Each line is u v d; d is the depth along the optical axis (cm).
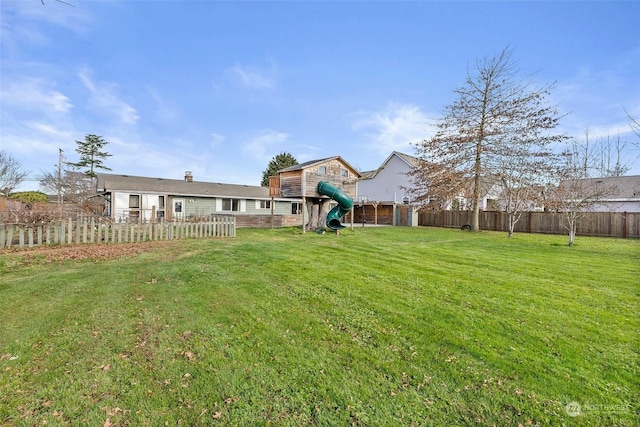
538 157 1661
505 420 226
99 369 285
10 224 879
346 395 253
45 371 281
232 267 680
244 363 298
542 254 948
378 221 2972
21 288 520
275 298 479
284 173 1714
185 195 2245
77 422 222
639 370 287
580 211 1350
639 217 1581
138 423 222
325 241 1166
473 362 300
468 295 496
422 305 449
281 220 2378
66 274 616
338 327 377
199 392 255
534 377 275
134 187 2073
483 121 1844
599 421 225
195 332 361
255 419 227
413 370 287
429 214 2472
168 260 759
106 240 1027
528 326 379
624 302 469
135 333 358
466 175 1872
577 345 332
